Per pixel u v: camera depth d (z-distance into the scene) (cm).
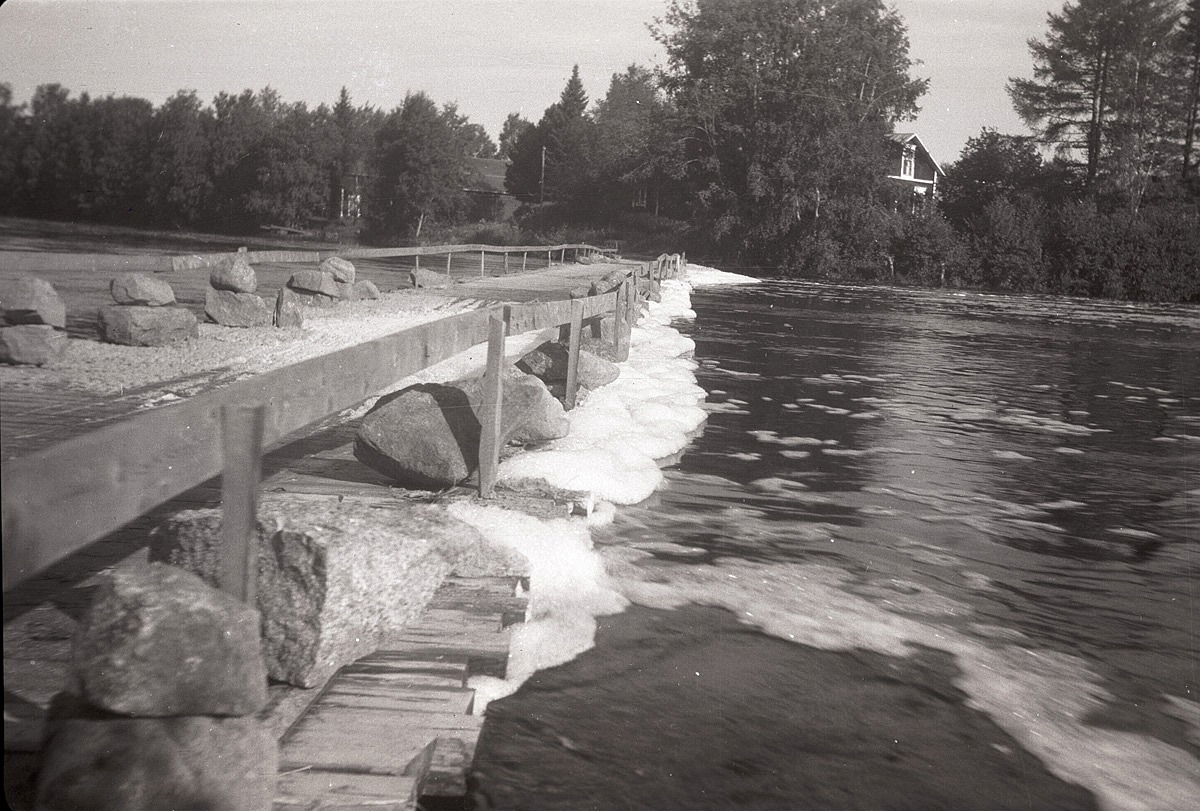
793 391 1344
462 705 346
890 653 471
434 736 322
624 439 833
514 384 662
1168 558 673
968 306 3916
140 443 246
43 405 795
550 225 8325
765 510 719
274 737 294
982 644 494
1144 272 5450
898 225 6019
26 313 998
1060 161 7031
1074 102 6994
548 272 3175
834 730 389
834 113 5991
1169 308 4625
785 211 6006
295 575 346
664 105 6550
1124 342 2588
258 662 260
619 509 675
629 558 573
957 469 920
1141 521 770
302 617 343
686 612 500
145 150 6194
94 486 228
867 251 6056
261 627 344
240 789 250
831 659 458
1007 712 417
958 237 6047
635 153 7044
